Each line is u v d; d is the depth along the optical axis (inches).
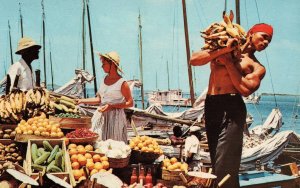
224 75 192.7
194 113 730.8
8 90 274.2
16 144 242.7
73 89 860.6
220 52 184.7
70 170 207.8
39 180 179.0
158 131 693.9
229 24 190.1
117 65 273.3
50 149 224.1
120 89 273.6
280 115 775.1
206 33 190.1
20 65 276.2
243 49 193.0
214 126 194.5
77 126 261.6
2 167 204.2
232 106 190.7
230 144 189.6
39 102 261.3
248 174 349.7
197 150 371.6
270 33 193.5
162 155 260.1
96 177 195.2
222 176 190.4
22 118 252.7
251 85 185.3
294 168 374.9
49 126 238.2
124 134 277.4
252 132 768.3
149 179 224.7
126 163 230.5
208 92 199.8
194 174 194.5
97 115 322.0
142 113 487.8
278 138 502.6
